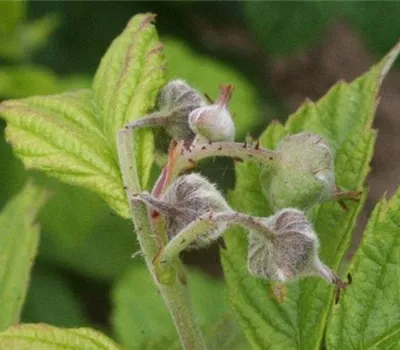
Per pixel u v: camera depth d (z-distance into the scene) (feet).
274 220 0.60
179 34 1.39
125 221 1.07
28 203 0.74
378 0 1.18
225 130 0.63
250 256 0.61
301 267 0.60
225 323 0.71
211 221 0.59
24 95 1.05
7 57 1.09
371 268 0.64
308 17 1.20
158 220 0.61
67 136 0.68
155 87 0.67
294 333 0.66
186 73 1.11
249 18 1.21
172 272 0.61
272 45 1.21
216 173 0.75
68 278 1.10
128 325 0.84
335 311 0.64
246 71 1.47
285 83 1.71
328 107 0.68
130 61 0.68
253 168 0.68
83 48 1.33
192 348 0.63
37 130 0.69
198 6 1.46
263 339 0.66
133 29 0.69
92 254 1.06
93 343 0.64
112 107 0.68
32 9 1.33
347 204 0.65
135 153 0.65
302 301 0.67
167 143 0.66
